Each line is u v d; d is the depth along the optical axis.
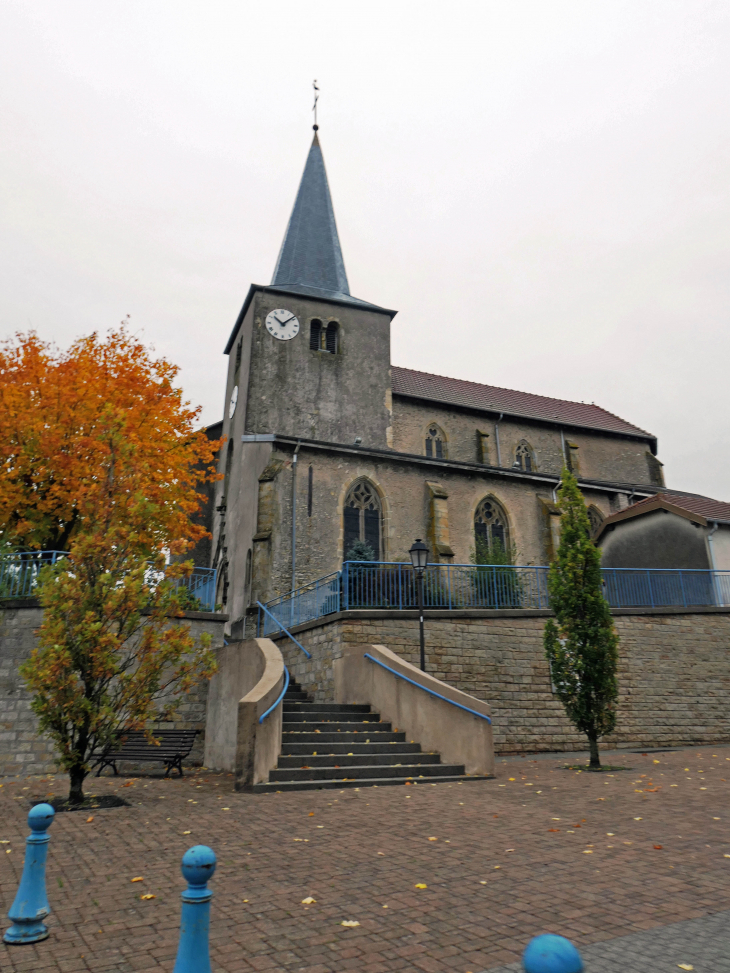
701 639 16.75
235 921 4.39
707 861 5.57
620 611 16.22
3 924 4.35
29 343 19.94
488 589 16.19
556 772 11.13
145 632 9.91
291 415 27.98
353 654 13.35
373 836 6.54
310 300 29.95
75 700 9.02
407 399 31.05
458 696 10.88
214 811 7.92
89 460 18.06
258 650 11.90
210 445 22.22
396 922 4.35
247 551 22.45
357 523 23.20
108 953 3.93
